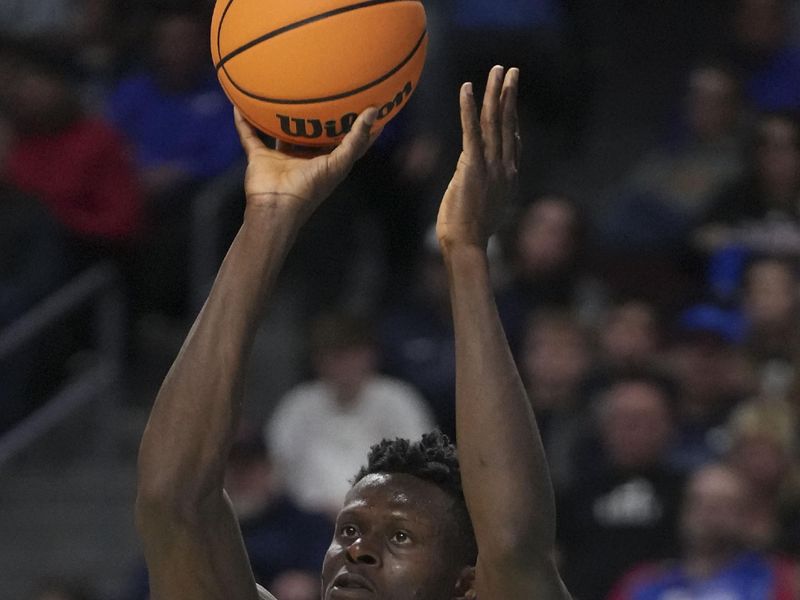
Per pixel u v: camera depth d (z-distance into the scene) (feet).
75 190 70.13
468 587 21.30
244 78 22.38
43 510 67.97
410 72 22.58
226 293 20.94
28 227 69.05
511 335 66.13
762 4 79.87
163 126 75.61
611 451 57.21
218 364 20.66
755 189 69.77
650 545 55.31
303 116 22.24
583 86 85.15
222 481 20.79
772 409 57.47
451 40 81.56
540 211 69.00
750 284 63.36
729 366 60.29
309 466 61.11
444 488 21.52
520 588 20.12
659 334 66.49
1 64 75.97
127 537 67.51
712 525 51.98
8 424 68.44
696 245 69.51
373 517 21.22
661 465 56.80
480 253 21.20
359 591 20.94
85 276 69.67
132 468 69.56
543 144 85.76
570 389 61.52
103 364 70.18
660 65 92.27
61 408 69.05
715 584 51.85
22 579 66.44
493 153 21.48
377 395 61.98
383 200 75.15
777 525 53.42
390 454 21.80
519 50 82.74
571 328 62.28
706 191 71.20
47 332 69.46
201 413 20.56
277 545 55.62
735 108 74.90
